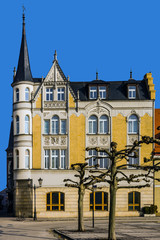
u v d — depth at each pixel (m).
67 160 41.62
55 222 35.94
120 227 29.28
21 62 43.72
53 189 41.06
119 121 42.34
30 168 41.47
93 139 42.09
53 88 42.78
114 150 21.94
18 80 42.69
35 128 42.16
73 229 27.33
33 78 45.12
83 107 42.47
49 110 42.47
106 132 42.41
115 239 20.61
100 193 41.22
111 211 20.89
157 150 41.94
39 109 42.44
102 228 28.11
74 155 41.75
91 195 41.16
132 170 41.19
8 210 52.72
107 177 41.28
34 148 41.88
